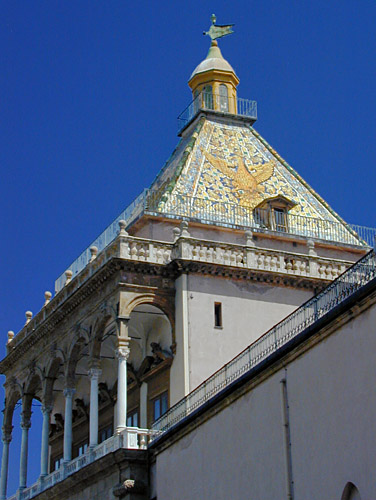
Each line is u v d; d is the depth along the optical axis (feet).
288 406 103.60
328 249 174.40
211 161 180.34
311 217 178.09
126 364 152.97
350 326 94.63
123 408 141.69
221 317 149.28
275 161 188.44
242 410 112.68
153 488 134.41
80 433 185.78
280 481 102.73
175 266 149.28
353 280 99.45
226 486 113.60
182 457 125.90
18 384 182.70
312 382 99.76
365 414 90.53
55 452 196.24
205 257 151.23
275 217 173.78
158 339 154.10
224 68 202.49
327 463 95.30
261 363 108.58
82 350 168.45
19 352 181.78
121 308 145.18
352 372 93.40
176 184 171.53
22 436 178.29
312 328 99.71
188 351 144.97
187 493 122.83
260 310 152.56
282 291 155.74
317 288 158.20
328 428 95.86
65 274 174.09
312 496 96.99
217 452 116.88
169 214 163.84
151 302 147.43
